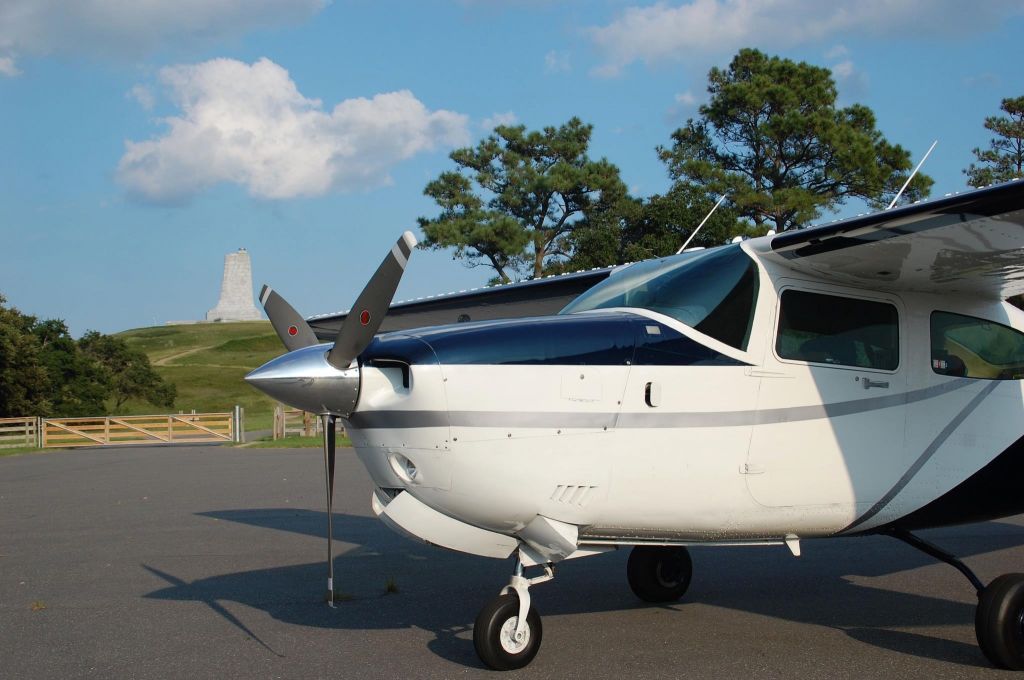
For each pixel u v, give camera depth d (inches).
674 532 177.9
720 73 1393.9
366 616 205.5
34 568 263.6
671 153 1336.1
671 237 1212.5
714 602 223.5
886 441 190.4
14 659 171.6
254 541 309.6
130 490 477.7
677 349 172.7
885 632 193.9
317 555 283.7
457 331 166.2
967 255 175.6
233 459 684.1
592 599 227.0
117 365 2011.6
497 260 1350.9
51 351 1598.2
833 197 1299.2
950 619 205.9
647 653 177.0
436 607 214.4
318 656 173.5
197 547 298.0
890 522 196.2
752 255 183.6
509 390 160.7
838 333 189.0
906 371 195.0
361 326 156.9
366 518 363.6
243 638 186.4
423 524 165.5
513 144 1400.1
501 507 163.2
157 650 177.6
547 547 169.0
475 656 173.8
